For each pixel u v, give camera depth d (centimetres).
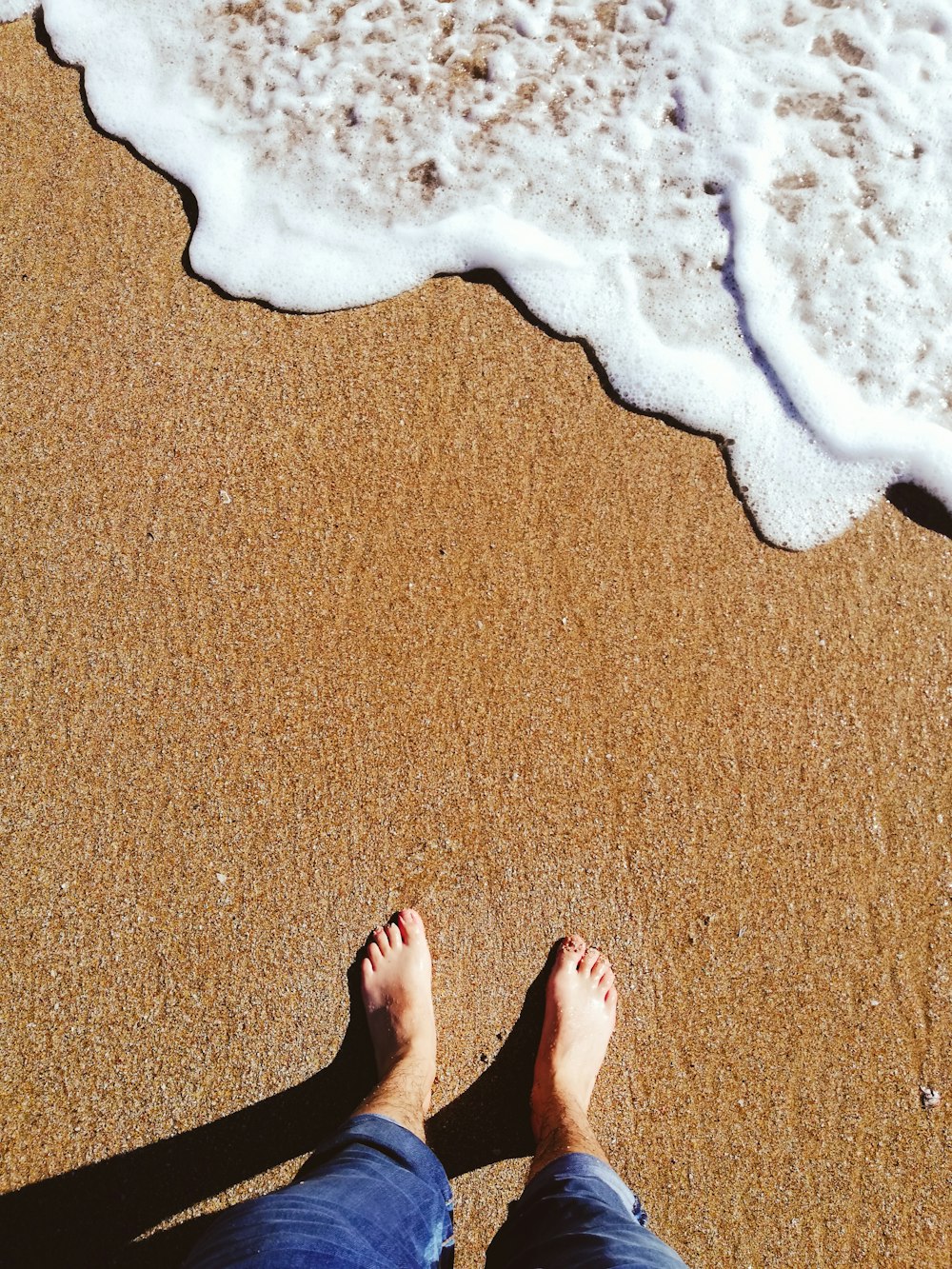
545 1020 156
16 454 169
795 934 160
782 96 172
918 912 161
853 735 163
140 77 175
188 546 167
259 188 173
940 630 165
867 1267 154
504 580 165
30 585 167
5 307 171
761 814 162
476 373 169
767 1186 156
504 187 172
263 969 159
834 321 169
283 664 164
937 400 168
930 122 171
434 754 162
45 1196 155
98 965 160
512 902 160
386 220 172
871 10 173
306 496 167
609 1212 134
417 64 175
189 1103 157
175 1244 154
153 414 169
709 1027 159
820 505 166
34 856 162
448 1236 144
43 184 173
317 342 170
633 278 170
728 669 164
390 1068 153
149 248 171
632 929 160
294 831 162
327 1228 132
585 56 174
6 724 164
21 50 176
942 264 169
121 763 163
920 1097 157
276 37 176
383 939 158
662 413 168
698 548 166
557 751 162
